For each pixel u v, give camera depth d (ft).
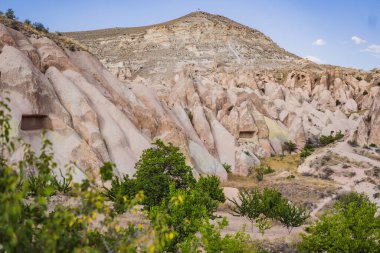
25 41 155.22
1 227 22.43
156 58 629.92
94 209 26.99
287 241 100.83
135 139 154.10
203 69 511.40
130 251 27.48
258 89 349.41
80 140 133.69
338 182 175.52
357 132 219.82
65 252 25.38
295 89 395.75
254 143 240.73
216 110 252.21
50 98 138.92
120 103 171.22
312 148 255.29
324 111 335.88
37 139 128.88
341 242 64.54
